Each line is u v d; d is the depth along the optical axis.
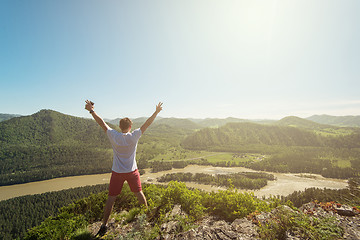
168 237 3.92
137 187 4.74
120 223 4.99
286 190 139.38
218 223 4.89
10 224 92.75
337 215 4.43
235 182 154.75
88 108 4.56
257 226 4.10
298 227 3.74
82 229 4.71
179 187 6.22
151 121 4.66
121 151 4.39
